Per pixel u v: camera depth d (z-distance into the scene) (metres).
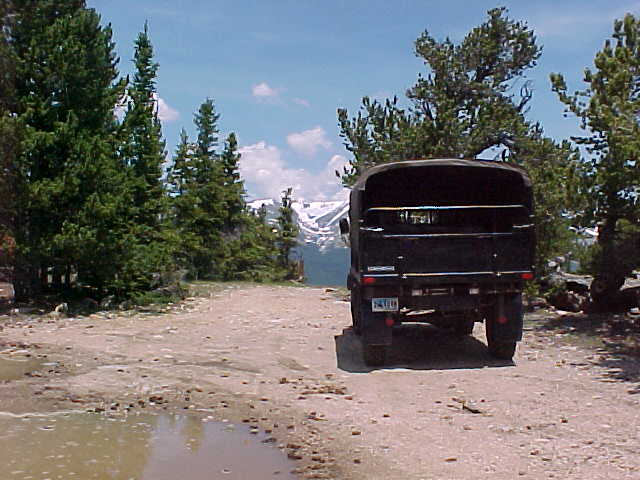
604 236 15.77
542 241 18.02
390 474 6.49
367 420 8.45
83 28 20.92
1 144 18.64
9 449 7.24
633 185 14.27
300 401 9.48
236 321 18.12
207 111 51.16
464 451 7.13
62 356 12.69
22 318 17.97
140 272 22.19
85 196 20.14
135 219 24.62
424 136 23.66
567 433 7.68
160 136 31.59
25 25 20.42
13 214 19.66
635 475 6.28
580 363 11.79
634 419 8.17
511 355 12.33
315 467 6.74
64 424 8.26
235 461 6.95
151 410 9.02
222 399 9.60
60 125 19.70
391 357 12.95
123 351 13.38
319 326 17.22
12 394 9.63
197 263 46.59
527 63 26.70
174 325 17.28
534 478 6.27
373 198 14.88
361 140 24.80
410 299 11.79
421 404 9.24
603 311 16.94
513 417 8.42
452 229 14.74
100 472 6.59
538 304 19.06
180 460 6.98
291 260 57.47
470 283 11.71
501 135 24.22
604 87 14.82
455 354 13.10
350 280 15.25
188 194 44.16
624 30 14.85
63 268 21.11
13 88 20.00
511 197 13.80
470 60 25.73
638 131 13.19
